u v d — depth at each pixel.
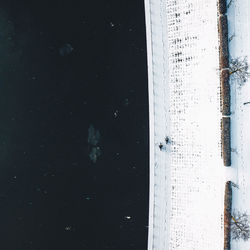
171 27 20.77
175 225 20.53
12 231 22.67
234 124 19.55
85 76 22.61
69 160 22.61
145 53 21.95
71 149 22.61
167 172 20.78
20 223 22.67
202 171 20.09
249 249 19.09
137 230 21.80
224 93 19.28
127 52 22.20
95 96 22.52
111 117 22.31
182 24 20.52
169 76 20.81
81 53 22.67
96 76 22.53
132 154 22.02
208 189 19.94
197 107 20.25
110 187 22.22
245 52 19.50
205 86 20.06
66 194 22.56
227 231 19.02
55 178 22.67
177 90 20.66
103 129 22.39
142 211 21.80
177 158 20.64
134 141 22.02
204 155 20.06
